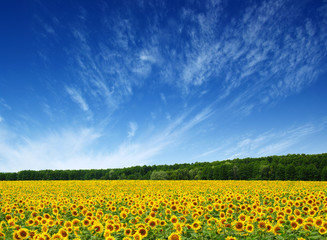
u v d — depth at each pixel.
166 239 9.59
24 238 9.62
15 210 15.46
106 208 16.23
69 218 13.73
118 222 10.97
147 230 9.80
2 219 13.61
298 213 11.98
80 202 17.92
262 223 9.93
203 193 25.16
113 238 8.77
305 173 85.81
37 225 11.94
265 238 9.18
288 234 9.27
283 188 29.89
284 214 11.99
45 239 9.09
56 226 11.52
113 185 39.62
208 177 102.00
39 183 46.03
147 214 13.66
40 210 15.66
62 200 19.14
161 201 15.41
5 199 20.19
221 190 28.17
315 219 10.18
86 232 10.31
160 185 37.94
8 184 43.34
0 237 9.75
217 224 10.56
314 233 9.29
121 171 130.62
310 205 13.79
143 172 128.38
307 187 30.83
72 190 32.00
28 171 118.06
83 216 13.94
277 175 91.06
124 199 19.30
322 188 29.27
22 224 12.56
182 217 11.80
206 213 12.95
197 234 9.66
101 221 12.58
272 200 18.64
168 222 11.29
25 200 19.52
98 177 124.88
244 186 33.41
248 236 9.53
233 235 9.69
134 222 11.75
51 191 30.72
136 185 39.00
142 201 16.66
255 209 13.12
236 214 13.42
